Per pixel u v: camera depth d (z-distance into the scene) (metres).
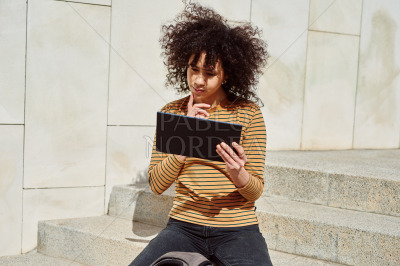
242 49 2.04
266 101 4.09
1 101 3.12
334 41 4.33
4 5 3.09
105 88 3.47
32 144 3.24
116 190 3.47
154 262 1.78
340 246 2.54
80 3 3.34
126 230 3.07
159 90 3.67
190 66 1.98
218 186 1.94
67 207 3.39
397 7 4.59
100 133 3.47
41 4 3.21
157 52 3.64
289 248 2.72
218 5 3.84
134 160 3.62
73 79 3.35
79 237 3.05
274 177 3.27
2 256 3.19
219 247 1.89
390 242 2.40
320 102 4.33
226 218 1.93
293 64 4.18
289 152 4.07
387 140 4.67
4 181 3.17
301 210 2.88
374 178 2.86
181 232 1.96
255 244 1.85
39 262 3.07
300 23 4.18
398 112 4.70
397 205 2.79
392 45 4.60
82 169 3.42
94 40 3.41
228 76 2.06
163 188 2.03
